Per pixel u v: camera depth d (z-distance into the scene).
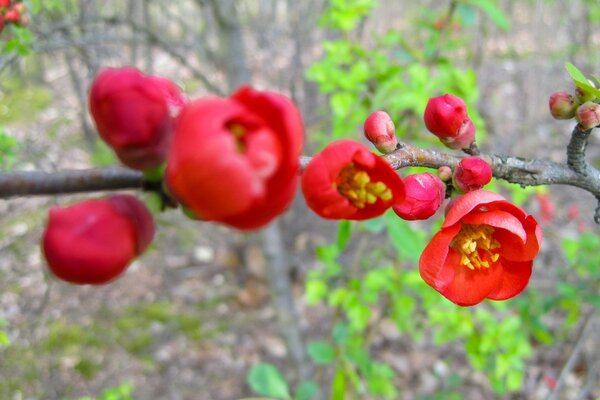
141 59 6.38
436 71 3.35
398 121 3.03
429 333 5.18
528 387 4.36
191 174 0.81
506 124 7.08
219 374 4.86
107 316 5.13
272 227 4.52
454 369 4.77
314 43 6.08
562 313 4.74
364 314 3.11
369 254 4.66
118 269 0.96
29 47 2.75
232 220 0.87
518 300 3.66
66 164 5.17
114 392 3.42
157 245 6.04
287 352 4.57
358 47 3.28
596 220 1.56
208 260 6.07
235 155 0.80
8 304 4.50
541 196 4.21
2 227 4.99
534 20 7.22
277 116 0.85
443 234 1.31
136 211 0.98
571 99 1.45
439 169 1.40
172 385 4.70
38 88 6.47
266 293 5.68
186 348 5.05
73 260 0.92
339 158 1.06
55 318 4.79
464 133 1.46
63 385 4.23
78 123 5.86
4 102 5.96
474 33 6.48
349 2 3.60
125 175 1.01
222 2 4.28
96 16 4.13
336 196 1.06
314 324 5.22
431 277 1.31
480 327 3.69
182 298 5.58
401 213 1.34
